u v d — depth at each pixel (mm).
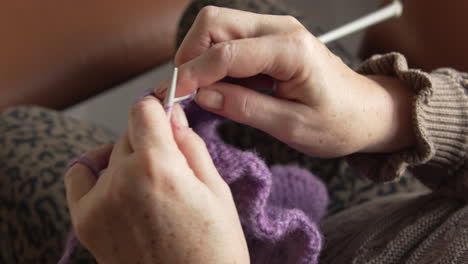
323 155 577
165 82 530
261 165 543
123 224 484
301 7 1347
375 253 593
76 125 773
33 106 781
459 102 593
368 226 629
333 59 549
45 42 831
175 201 477
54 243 673
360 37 1279
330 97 541
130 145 496
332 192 752
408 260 577
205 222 481
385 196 726
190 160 500
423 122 577
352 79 562
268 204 610
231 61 515
